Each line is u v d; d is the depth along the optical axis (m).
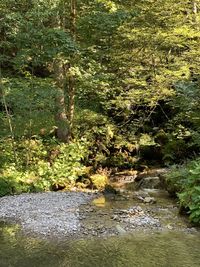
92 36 13.32
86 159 13.70
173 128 14.19
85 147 13.62
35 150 12.68
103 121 14.23
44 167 12.26
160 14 12.34
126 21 12.64
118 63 13.56
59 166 12.52
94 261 6.31
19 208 9.55
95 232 7.72
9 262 6.30
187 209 8.73
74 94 14.04
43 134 13.34
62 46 11.37
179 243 7.04
